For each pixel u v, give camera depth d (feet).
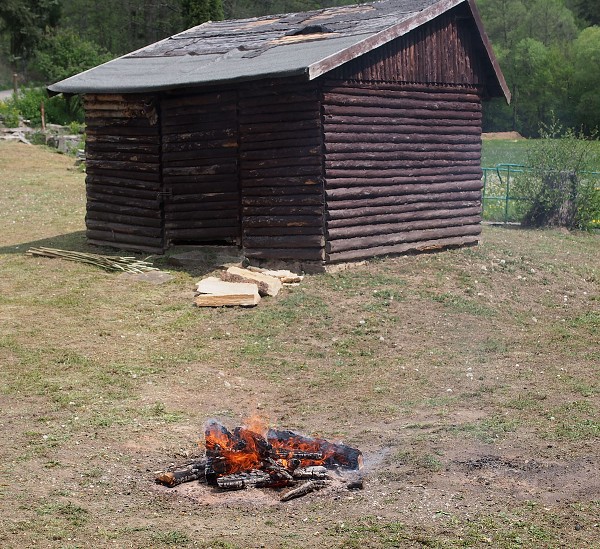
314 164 54.54
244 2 235.40
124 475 28.17
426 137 61.36
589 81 259.19
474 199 65.41
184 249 60.75
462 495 26.13
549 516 24.57
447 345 44.70
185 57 64.90
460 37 63.67
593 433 31.37
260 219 56.70
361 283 53.52
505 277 57.21
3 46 258.37
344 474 28.19
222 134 57.98
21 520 24.48
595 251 68.03
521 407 34.94
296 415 34.88
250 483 27.25
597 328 48.62
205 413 34.96
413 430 32.45
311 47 57.47
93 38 268.82
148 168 61.31
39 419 33.47
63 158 115.24
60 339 44.37
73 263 59.16
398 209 59.47
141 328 46.65
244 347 44.14
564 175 76.89
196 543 23.17
